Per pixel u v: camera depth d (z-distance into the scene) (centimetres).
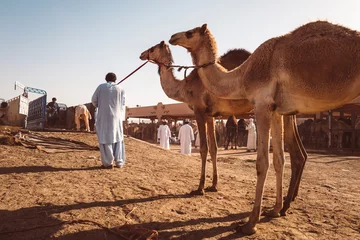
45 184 561
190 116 3506
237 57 592
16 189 518
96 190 540
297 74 375
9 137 978
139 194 536
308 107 392
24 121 2112
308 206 508
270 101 392
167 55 674
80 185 570
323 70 356
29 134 1141
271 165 1111
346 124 2122
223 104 563
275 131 445
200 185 564
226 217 434
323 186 730
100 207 448
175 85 653
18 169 677
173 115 3450
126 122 3966
